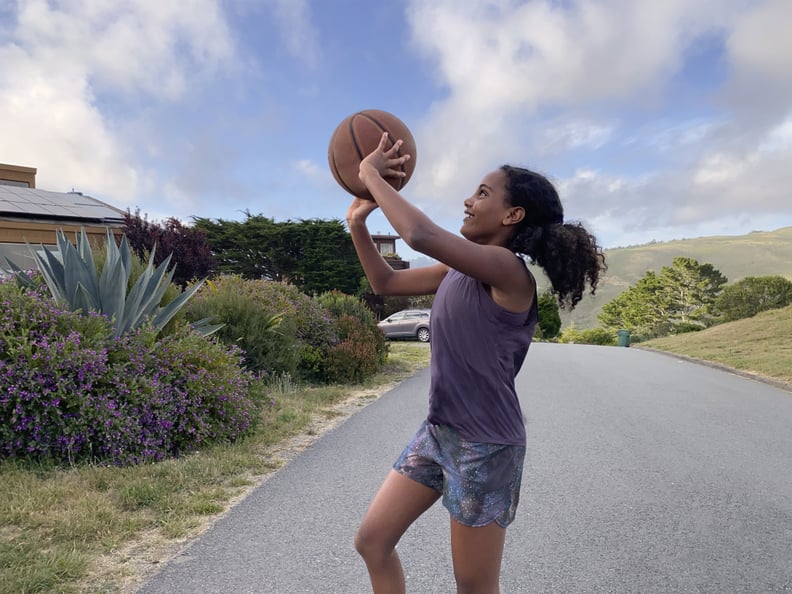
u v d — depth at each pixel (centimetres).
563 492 486
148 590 307
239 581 320
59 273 665
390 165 205
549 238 197
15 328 534
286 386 968
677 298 7125
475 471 194
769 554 370
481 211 200
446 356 197
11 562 314
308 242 3472
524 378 1238
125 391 537
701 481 518
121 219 1720
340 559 350
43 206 1605
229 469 520
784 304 3722
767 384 1245
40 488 426
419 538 390
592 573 343
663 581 334
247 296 1039
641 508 450
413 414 822
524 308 193
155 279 712
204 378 607
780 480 524
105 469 482
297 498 457
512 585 328
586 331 4956
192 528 393
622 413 838
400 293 246
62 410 512
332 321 1254
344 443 645
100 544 355
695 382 1229
